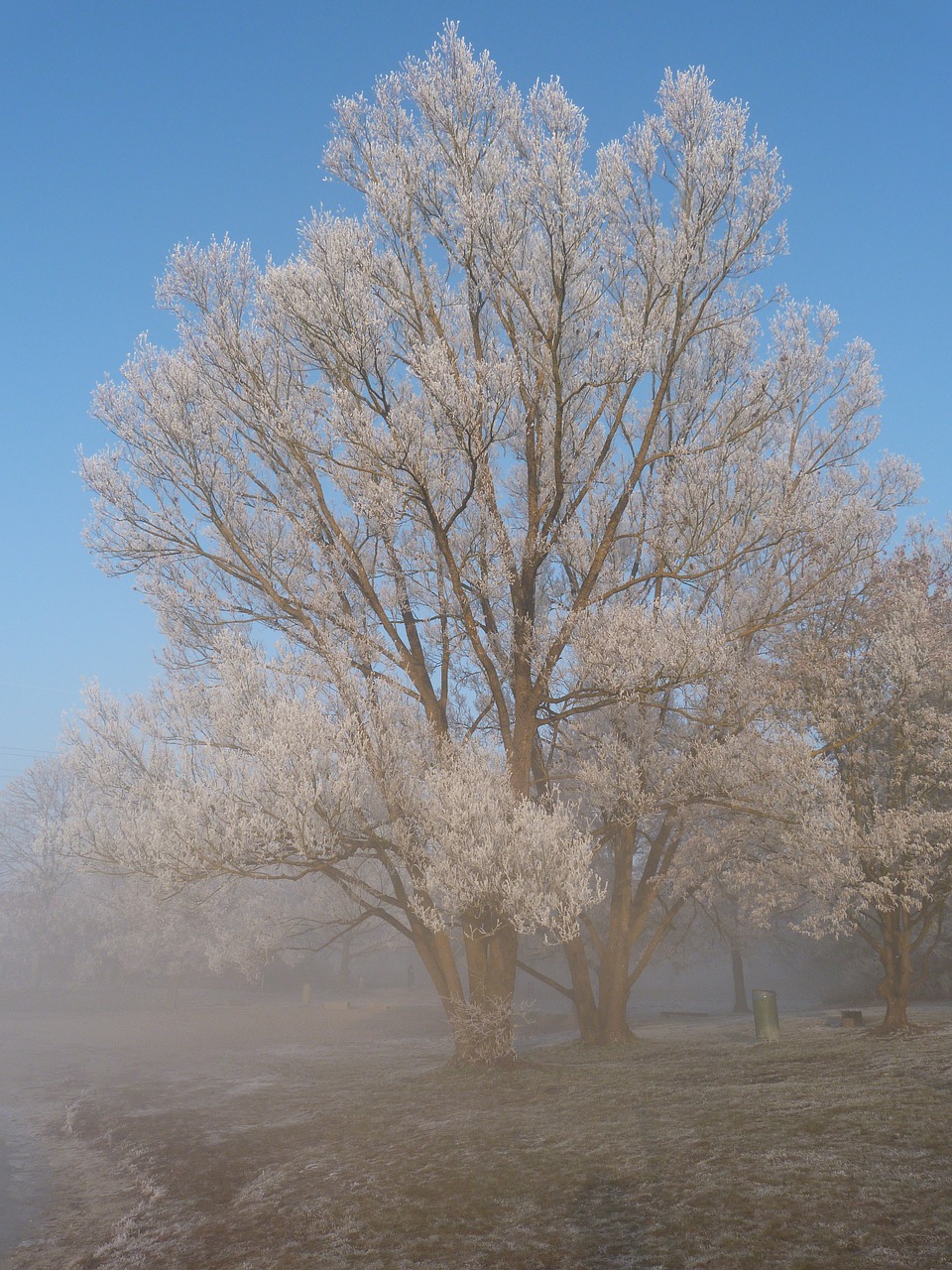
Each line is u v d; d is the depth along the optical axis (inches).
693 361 619.2
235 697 474.3
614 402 601.6
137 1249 305.3
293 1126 449.4
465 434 470.6
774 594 588.1
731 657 515.8
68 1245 324.2
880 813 550.6
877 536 576.1
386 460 465.1
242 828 430.6
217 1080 642.8
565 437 557.0
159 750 487.8
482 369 478.3
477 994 529.7
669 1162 306.5
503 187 506.6
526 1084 481.4
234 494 537.0
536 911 425.4
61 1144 506.3
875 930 928.9
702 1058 535.8
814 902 656.4
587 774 573.0
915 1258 205.3
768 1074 453.1
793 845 558.3
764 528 522.6
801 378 589.6
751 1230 236.4
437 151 516.7
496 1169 326.3
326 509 542.6
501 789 480.4
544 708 586.6
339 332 477.1
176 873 453.4
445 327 544.1
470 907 464.1
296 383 523.2
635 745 585.9
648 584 645.9
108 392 524.7
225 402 527.2
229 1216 323.3
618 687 492.7
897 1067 424.2
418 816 499.2
